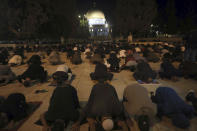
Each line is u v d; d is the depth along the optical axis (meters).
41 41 33.69
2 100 4.55
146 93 4.20
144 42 29.28
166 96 4.07
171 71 7.65
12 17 29.62
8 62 12.13
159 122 4.05
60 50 21.92
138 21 41.56
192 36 10.71
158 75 8.64
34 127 3.93
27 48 21.17
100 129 3.55
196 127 3.81
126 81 7.70
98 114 3.71
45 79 7.78
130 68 9.76
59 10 34.00
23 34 31.48
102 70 6.81
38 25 31.58
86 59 15.34
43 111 4.75
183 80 7.75
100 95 3.84
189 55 11.20
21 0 29.91
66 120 3.84
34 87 6.97
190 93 4.97
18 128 3.88
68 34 38.25
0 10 29.00
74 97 4.24
